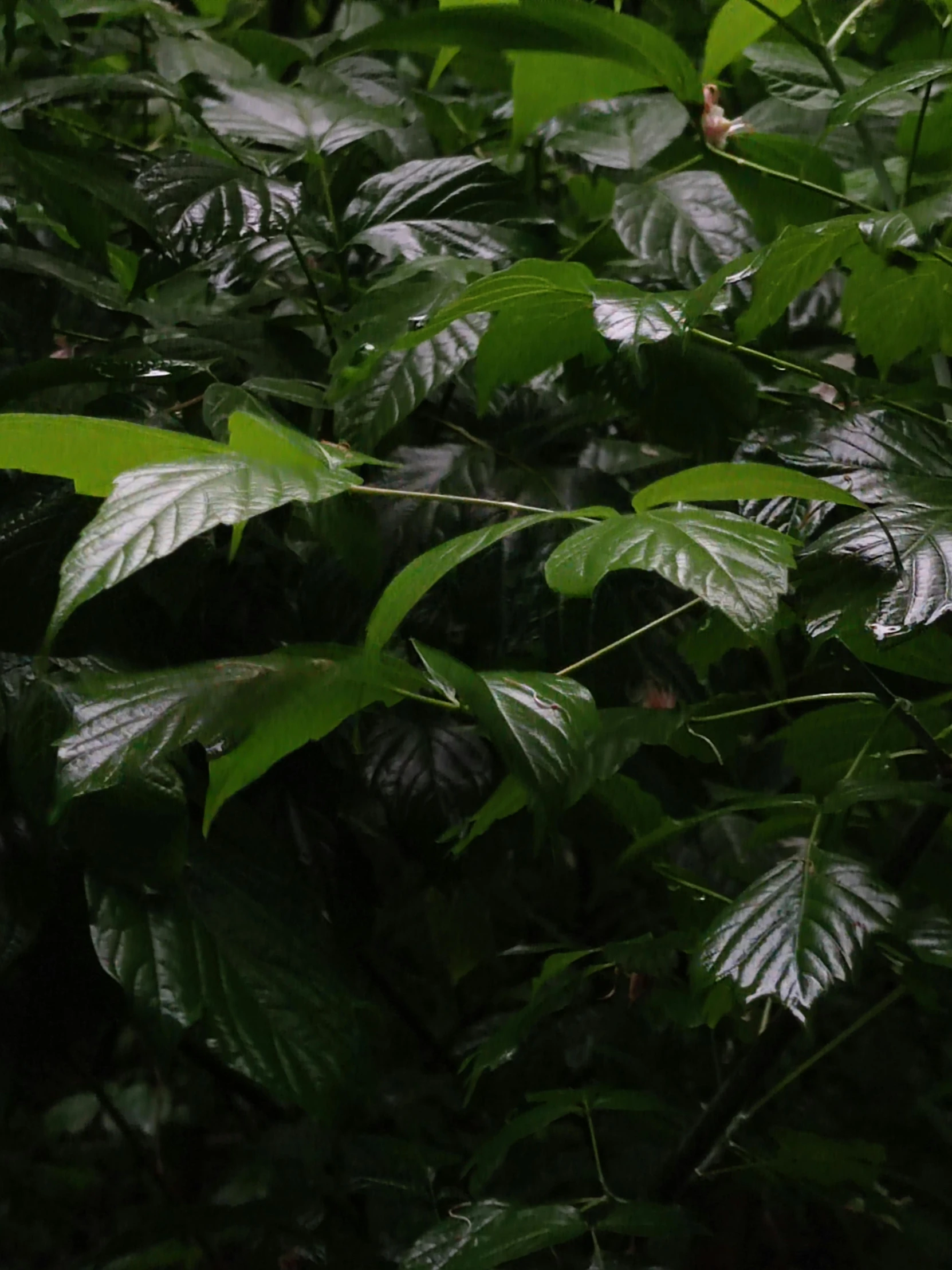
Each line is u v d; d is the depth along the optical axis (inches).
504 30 62.7
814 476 61.8
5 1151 95.9
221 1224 69.9
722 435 67.3
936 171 69.0
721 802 69.5
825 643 62.4
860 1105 85.0
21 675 63.7
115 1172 98.3
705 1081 80.4
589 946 86.4
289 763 68.9
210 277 70.8
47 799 61.1
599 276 72.9
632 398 67.6
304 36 97.7
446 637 68.8
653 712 62.7
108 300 69.3
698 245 69.3
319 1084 62.4
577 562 54.8
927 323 64.4
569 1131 77.1
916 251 60.0
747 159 68.0
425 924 84.4
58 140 72.7
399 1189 71.6
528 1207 66.1
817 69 70.9
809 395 68.7
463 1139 78.9
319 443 57.2
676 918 68.6
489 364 65.2
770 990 58.8
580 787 54.7
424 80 86.8
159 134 81.9
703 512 55.6
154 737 55.4
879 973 71.1
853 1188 71.2
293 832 69.3
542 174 78.9
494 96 77.7
